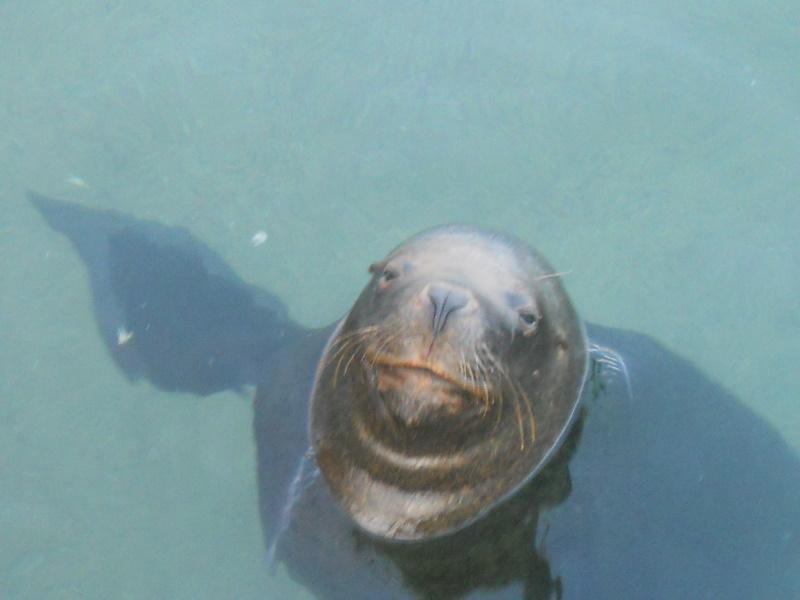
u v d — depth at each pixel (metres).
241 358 9.34
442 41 11.96
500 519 8.08
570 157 11.02
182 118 11.31
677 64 11.70
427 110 11.38
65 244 10.20
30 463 8.81
